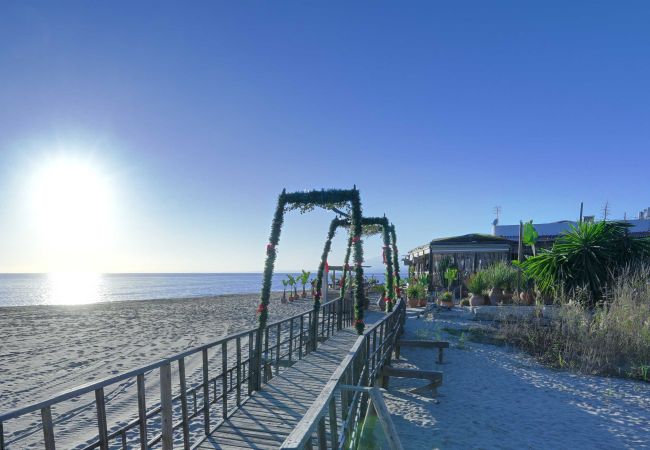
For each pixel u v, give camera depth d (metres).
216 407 7.97
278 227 7.79
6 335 17.86
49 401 2.99
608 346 10.28
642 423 7.04
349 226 12.06
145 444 4.01
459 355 11.61
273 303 34.03
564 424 7.01
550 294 14.67
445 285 21.22
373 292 30.45
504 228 25.64
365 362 6.42
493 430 6.76
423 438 6.44
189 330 19.22
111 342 16.00
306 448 2.70
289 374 7.85
